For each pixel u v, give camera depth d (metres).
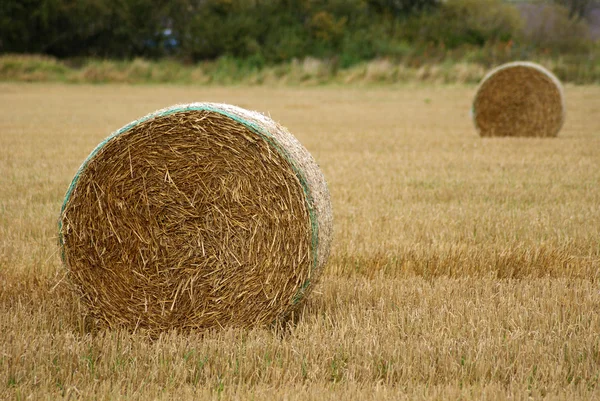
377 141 48.69
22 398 12.10
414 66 124.69
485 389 12.27
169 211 15.73
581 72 113.38
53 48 143.62
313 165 16.84
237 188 15.62
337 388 12.65
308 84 116.44
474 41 148.88
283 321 16.20
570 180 33.47
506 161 39.31
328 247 16.81
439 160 39.81
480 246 22.30
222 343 14.37
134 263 15.80
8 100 82.94
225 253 15.73
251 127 15.55
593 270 20.27
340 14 152.25
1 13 136.12
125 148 15.70
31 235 23.64
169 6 147.38
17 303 16.64
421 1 162.75
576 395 12.13
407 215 26.30
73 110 70.44
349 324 15.29
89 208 15.79
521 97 51.50
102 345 14.38
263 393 12.23
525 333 14.89
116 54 146.00
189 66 136.75
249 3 150.75
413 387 12.58
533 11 161.88
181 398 12.13
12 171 35.34
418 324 15.37
